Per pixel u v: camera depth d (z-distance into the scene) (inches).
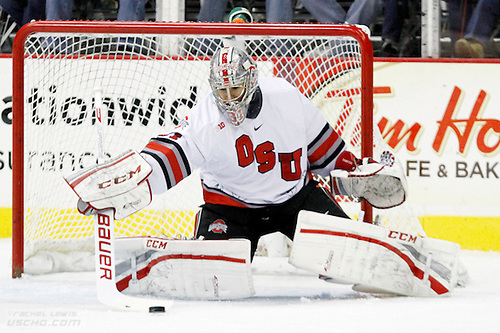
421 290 449.4
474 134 756.0
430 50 780.6
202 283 433.4
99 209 394.9
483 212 754.2
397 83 759.1
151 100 681.0
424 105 758.5
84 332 319.9
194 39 661.9
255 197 473.1
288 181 472.7
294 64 635.5
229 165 459.2
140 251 437.7
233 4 776.9
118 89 679.1
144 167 406.0
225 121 451.2
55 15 783.7
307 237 432.8
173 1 769.6
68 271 576.1
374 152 583.5
